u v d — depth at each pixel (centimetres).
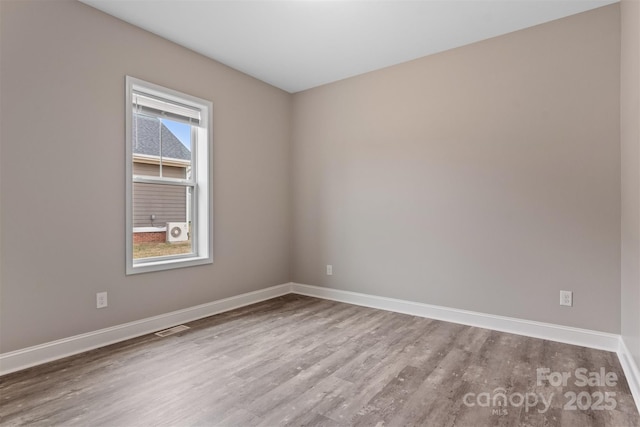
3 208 218
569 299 271
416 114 348
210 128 345
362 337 285
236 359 241
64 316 245
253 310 364
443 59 331
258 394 195
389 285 367
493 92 304
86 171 256
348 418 173
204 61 340
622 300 245
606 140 256
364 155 385
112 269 271
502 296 301
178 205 334
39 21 231
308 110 432
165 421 169
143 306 292
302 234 441
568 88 271
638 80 190
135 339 279
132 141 288
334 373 221
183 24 283
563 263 274
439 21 278
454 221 326
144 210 307
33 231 230
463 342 273
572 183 270
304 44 318
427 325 315
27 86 227
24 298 227
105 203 267
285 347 263
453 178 326
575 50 268
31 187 229
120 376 215
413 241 351
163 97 309
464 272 320
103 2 252
